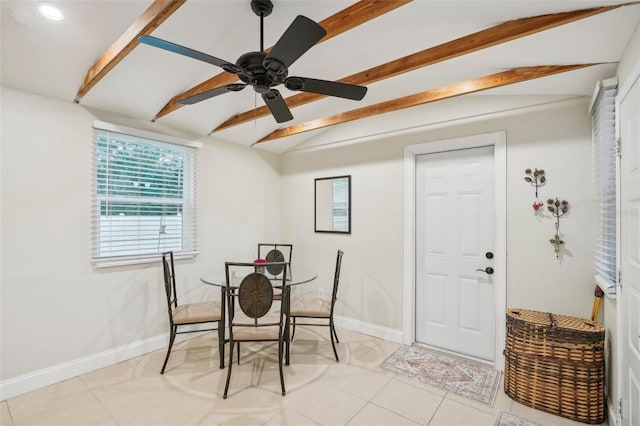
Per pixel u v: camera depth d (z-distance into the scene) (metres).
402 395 2.33
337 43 2.13
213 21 1.89
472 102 2.88
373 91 2.88
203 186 3.54
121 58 1.94
